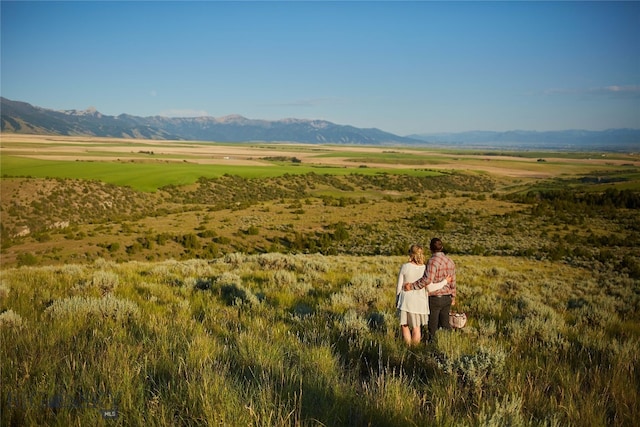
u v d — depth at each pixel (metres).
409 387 3.88
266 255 17.44
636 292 18.94
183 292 9.76
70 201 102.75
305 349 5.03
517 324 7.15
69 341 4.95
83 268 15.08
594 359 5.59
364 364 5.25
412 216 82.12
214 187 150.50
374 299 9.58
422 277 6.35
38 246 57.97
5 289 8.45
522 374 4.50
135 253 57.16
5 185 100.31
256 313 7.78
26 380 3.60
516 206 91.94
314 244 61.56
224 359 4.53
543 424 3.31
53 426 2.85
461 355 4.73
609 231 69.81
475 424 3.21
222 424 2.84
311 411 3.21
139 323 6.11
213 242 65.25
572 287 18.95
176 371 3.97
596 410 3.69
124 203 113.94
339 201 105.88
